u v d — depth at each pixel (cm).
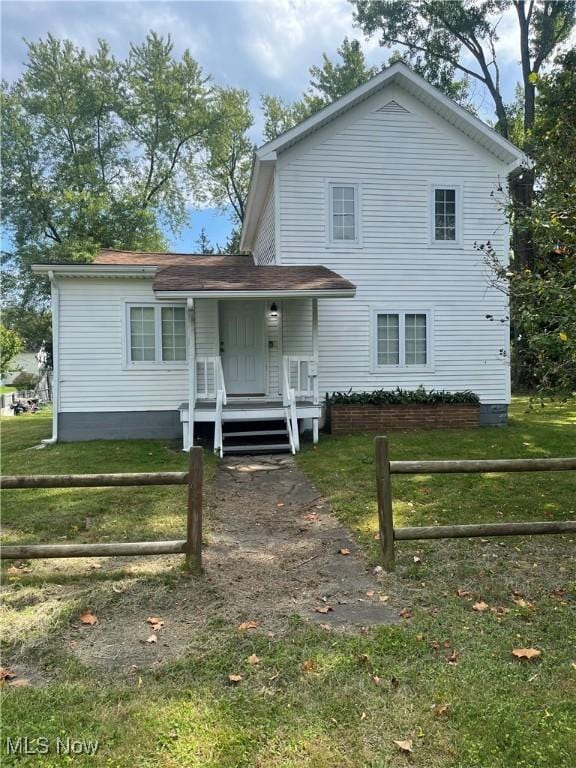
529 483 647
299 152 1141
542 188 672
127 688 262
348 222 1166
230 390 1155
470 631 315
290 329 1155
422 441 970
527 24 2202
